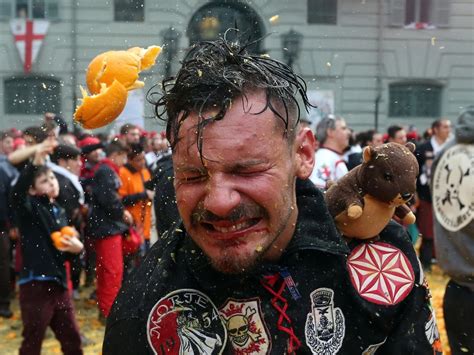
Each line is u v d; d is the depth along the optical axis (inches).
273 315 65.4
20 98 844.6
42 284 187.5
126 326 65.2
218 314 64.7
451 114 934.4
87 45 842.8
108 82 66.9
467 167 155.5
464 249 155.1
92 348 235.6
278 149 59.7
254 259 60.4
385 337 69.4
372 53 899.4
